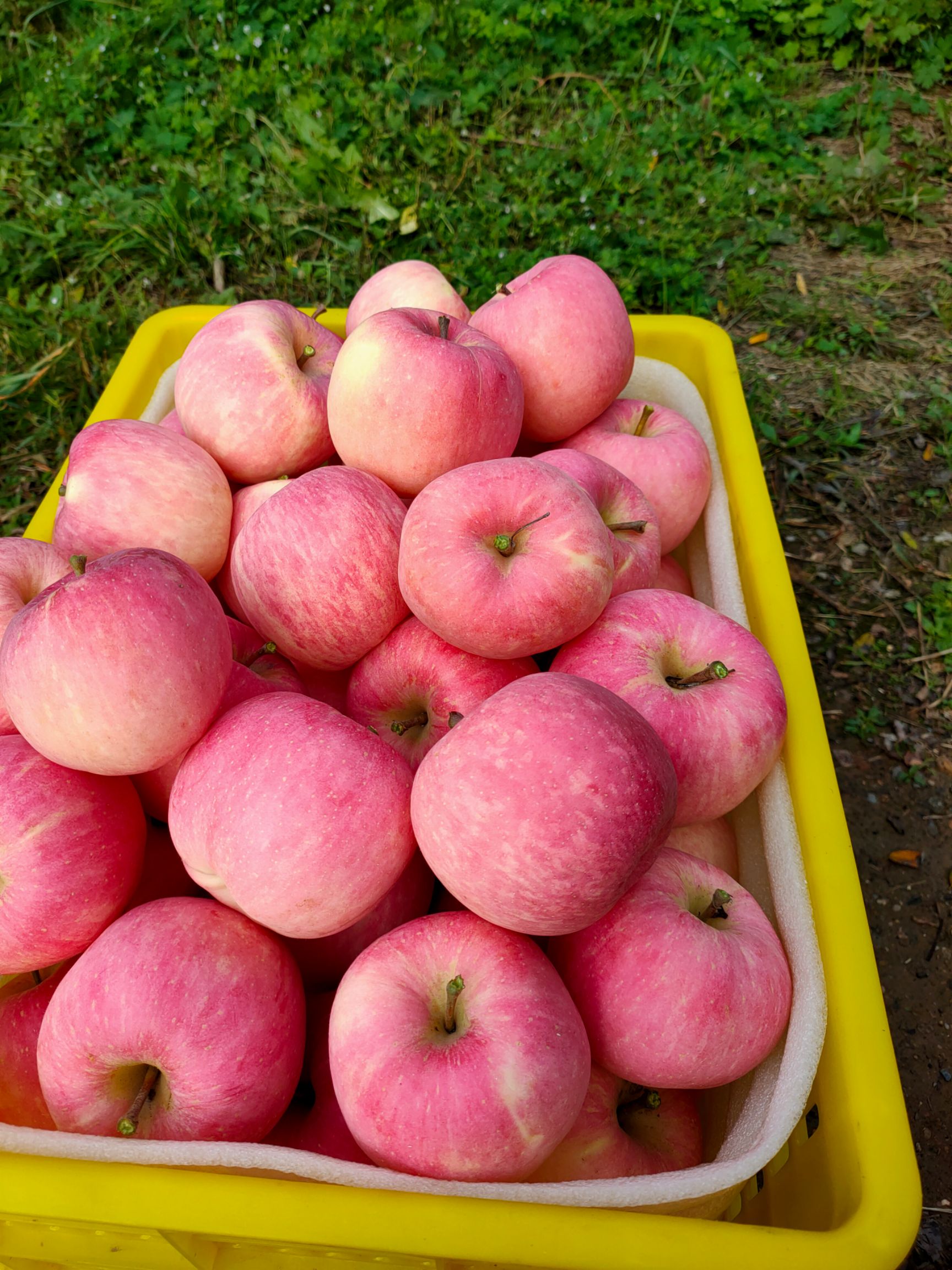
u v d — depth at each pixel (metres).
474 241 0.94
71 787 0.31
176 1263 0.29
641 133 1.06
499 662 0.36
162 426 0.45
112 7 1.17
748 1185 0.33
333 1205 0.25
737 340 0.89
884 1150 0.27
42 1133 0.27
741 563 0.46
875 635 0.70
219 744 0.30
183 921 0.30
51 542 0.46
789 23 1.18
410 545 0.34
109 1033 0.28
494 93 1.10
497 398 0.39
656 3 1.19
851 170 1.03
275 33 1.13
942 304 0.92
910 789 0.64
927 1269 0.46
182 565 0.31
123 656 0.28
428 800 0.28
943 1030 0.54
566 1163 0.30
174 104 1.05
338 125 1.03
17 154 1.01
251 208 0.95
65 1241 0.30
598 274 0.46
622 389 0.48
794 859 0.34
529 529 0.33
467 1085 0.26
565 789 0.26
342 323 0.56
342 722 0.31
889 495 0.78
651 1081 0.31
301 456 0.44
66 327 0.85
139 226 0.93
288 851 0.28
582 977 0.30
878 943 0.57
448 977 0.29
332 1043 0.28
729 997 0.29
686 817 0.35
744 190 1.01
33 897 0.29
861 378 0.86
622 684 0.34
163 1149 0.26
